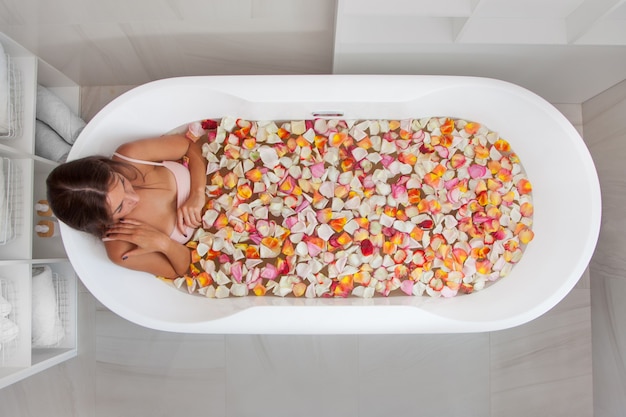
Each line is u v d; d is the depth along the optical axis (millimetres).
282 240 1565
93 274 1323
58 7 1322
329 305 1276
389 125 1521
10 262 1303
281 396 1783
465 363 1782
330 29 1398
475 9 1118
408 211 1548
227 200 1563
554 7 1209
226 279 1527
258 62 1642
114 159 1405
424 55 1398
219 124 1526
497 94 1326
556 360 1782
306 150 1531
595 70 1462
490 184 1522
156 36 1472
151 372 1797
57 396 1789
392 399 1780
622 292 1557
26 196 1398
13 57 1449
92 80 1791
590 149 1750
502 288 1469
